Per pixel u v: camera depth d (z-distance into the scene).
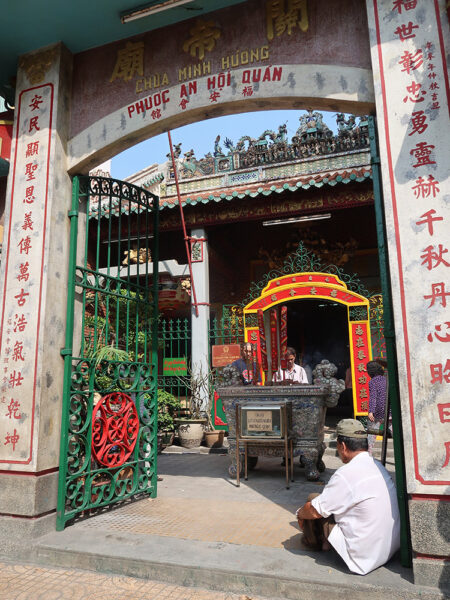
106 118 4.22
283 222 8.98
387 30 3.21
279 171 10.82
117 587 3.00
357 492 2.97
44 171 4.12
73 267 4.13
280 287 8.39
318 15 3.61
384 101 3.14
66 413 3.88
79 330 4.47
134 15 3.82
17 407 3.79
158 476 6.02
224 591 2.93
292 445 5.67
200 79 3.91
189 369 9.00
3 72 4.73
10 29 4.13
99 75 4.35
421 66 3.09
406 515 2.99
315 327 14.63
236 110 3.89
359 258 10.55
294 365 7.20
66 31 4.19
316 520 3.17
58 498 3.77
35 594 2.91
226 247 11.03
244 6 3.87
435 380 2.79
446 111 2.99
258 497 4.86
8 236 4.14
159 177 11.73
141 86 4.14
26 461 3.67
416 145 3.03
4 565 3.39
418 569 2.68
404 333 2.89
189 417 8.59
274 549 3.27
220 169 11.27
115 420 4.42
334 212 10.40
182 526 3.84
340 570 2.90
